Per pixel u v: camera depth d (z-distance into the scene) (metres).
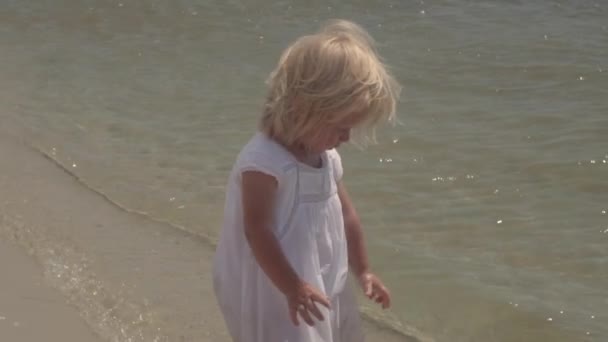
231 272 3.72
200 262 6.13
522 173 7.98
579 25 13.94
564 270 6.28
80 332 5.11
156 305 5.50
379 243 6.61
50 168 7.93
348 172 7.96
